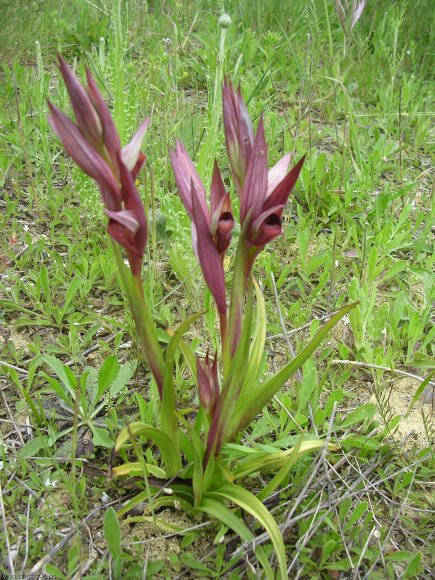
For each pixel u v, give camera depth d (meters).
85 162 0.26
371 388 0.47
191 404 0.43
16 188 0.64
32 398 0.43
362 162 0.71
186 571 0.33
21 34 0.93
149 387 0.45
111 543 0.32
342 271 0.56
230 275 0.55
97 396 0.40
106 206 0.28
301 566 0.34
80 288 0.51
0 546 0.34
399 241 0.57
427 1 1.11
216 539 0.33
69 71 0.25
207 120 0.53
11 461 0.38
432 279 0.54
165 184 0.62
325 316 0.52
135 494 0.37
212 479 0.34
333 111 0.86
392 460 0.41
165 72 0.77
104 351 0.47
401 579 0.33
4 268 0.54
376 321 0.49
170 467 0.34
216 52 0.88
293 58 0.97
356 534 0.35
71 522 0.35
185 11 1.11
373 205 0.67
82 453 0.39
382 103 0.85
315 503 0.36
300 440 0.31
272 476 0.38
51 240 0.58
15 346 0.47
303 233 0.56
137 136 0.28
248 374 0.34
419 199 0.70
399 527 0.37
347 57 0.93
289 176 0.28
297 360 0.32
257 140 0.27
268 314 0.51
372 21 1.04
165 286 0.53
